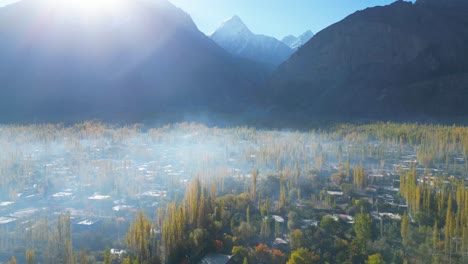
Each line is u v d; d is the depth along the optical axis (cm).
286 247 7312
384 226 7888
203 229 7225
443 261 6619
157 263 6319
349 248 7031
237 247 6919
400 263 6625
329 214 8912
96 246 7006
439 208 8175
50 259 6259
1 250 6675
